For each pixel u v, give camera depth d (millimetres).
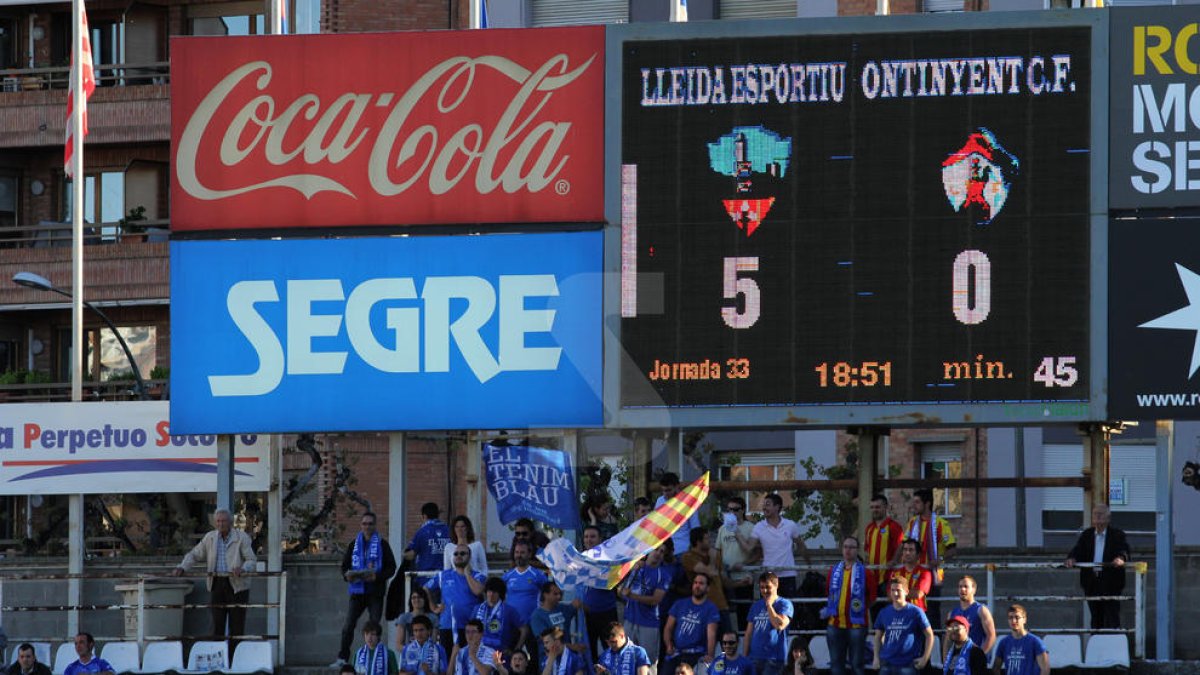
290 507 148875
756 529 93688
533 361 99562
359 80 102938
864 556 94625
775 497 93625
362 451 165250
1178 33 96188
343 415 101125
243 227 102750
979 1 158125
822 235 97062
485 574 94188
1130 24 96438
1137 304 95062
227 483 102750
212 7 178750
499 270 100500
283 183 102812
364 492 165000
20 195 179500
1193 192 95375
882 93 97312
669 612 90125
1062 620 99875
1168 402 94500
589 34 100750
